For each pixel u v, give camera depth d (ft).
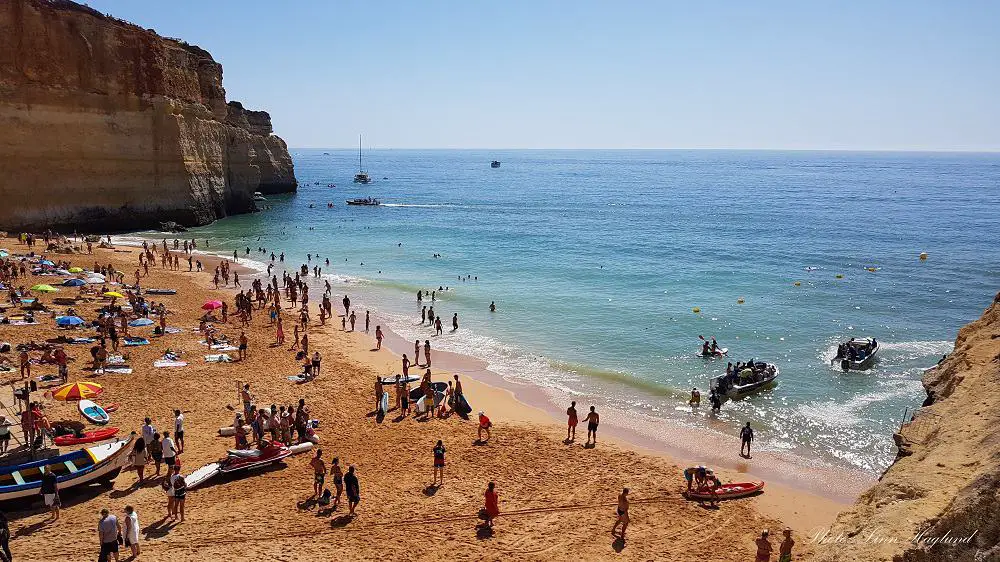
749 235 296.10
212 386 96.73
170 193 272.10
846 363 115.34
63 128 231.50
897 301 167.73
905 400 101.65
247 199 352.28
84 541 56.24
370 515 63.98
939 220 350.64
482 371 114.52
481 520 63.98
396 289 181.37
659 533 63.00
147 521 60.75
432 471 74.64
